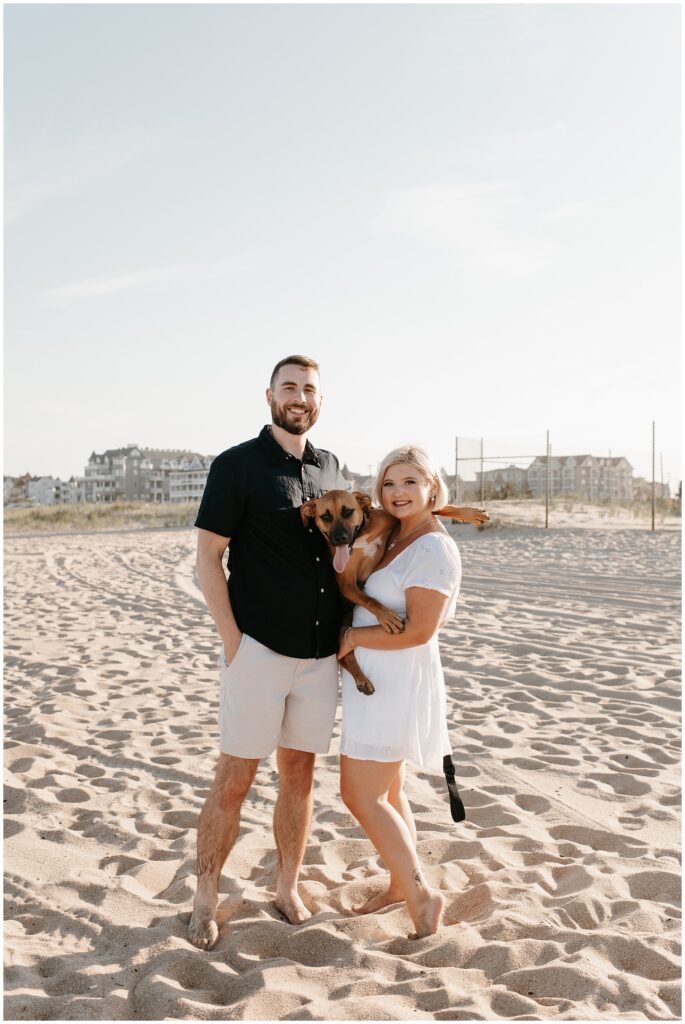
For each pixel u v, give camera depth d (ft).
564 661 25.77
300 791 11.69
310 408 11.78
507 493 105.60
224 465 11.43
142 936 10.30
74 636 31.17
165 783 16.20
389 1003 8.89
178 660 27.20
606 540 66.13
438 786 16.14
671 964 9.67
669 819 14.19
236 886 11.93
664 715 20.08
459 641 29.12
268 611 11.25
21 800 14.90
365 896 11.89
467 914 11.29
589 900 11.14
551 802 15.01
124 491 399.65
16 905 11.32
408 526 11.67
